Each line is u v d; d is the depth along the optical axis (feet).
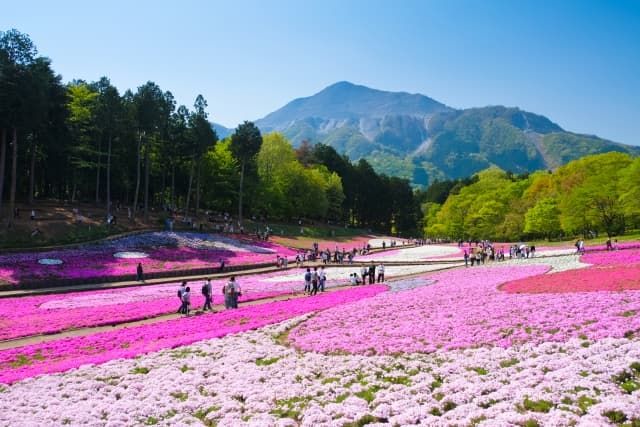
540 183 356.38
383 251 285.84
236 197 361.10
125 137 284.61
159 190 362.74
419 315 79.66
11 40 184.44
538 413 36.42
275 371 55.83
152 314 99.86
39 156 257.96
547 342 56.49
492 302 84.07
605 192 221.25
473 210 377.30
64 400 49.57
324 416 40.24
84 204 268.82
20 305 111.75
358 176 535.19
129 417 44.09
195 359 62.85
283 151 417.08
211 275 168.04
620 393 39.91
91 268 156.66
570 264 141.49
